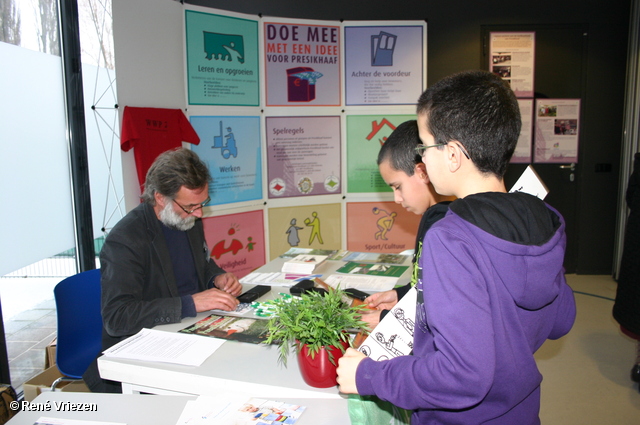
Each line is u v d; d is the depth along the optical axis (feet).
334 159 13.15
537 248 2.28
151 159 10.06
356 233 13.52
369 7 14.06
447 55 14.34
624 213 13.99
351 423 3.12
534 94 14.42
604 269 14.88
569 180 14.71
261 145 12.52
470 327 2.14
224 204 12.00
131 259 5.41
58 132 8.84
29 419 3.31
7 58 7.64
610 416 7.34
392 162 3.89
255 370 3.84
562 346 9.96
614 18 13.97
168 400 3.56
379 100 13.01
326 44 12.67
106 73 9.96
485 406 2.50
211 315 5.11
